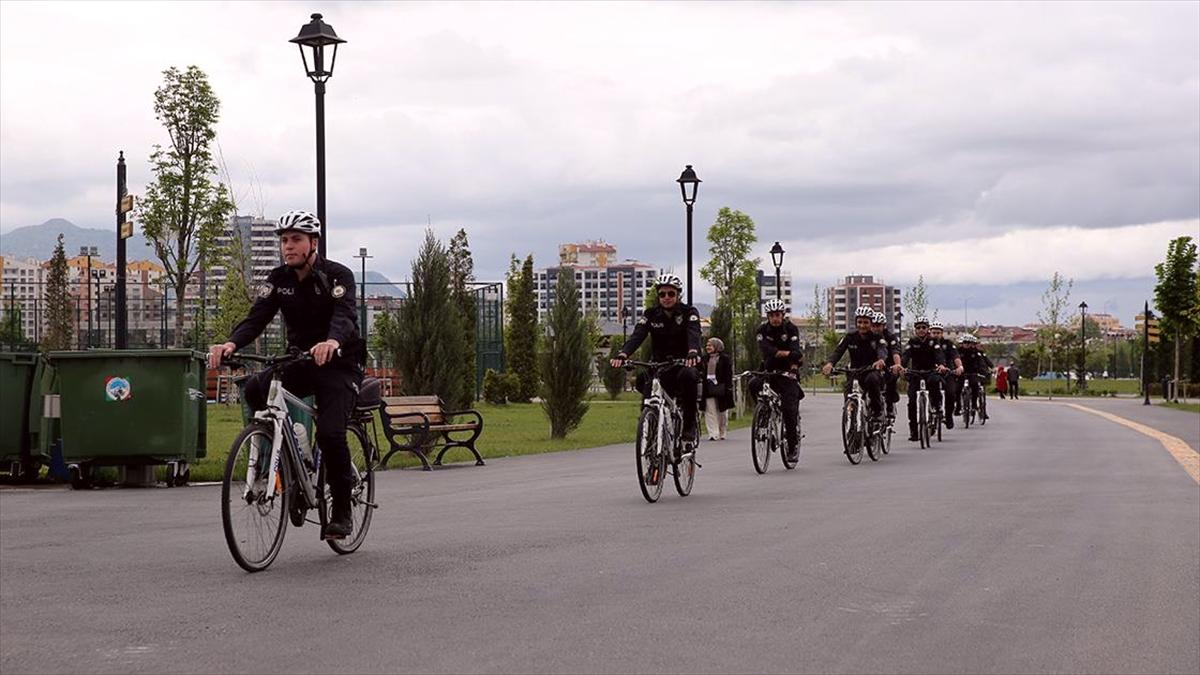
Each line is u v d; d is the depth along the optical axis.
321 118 18.62
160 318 44.94
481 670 5.79
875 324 19.34
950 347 26.97
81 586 8.02
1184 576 8.34
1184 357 77.88
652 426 13.07
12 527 11.34
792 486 14.83
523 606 7.26
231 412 40.72
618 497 13.66
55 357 15.49
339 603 7.35
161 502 13.76
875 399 19.22
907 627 6.75
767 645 6.30
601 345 78.44
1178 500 13.06
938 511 12.04
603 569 8.55
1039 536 10.23
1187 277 70.00
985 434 27.11
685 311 13.59
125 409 15.47
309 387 8.95
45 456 16.39
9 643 6.38
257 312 8.95
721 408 23.03
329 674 5.73
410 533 10.52
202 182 36.31
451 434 28.83
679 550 9.44
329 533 8.94
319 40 18.45
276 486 8.62
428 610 7.14
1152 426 30.84
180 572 8.53
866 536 10.22
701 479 15.93
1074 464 18.25
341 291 8.80
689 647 6.25
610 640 6.39
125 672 5.79
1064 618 7.00
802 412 42.91
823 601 7.43
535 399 66.19
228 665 5.90
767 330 17.38
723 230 51.38
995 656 6.12
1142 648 6.32
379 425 28.92
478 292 55.47
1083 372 84.94
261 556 8.50
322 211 18.64
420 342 22.22
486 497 13.84
